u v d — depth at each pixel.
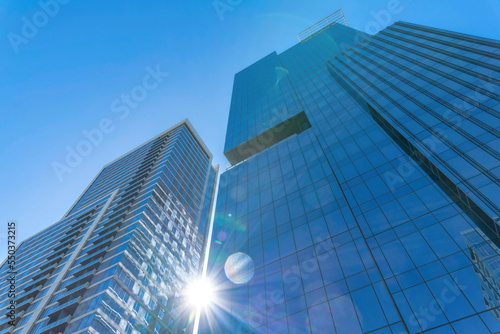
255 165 45.00
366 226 24.67
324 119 44.09
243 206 37.78
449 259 18.98
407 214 23.39
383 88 41.78
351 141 35.53
